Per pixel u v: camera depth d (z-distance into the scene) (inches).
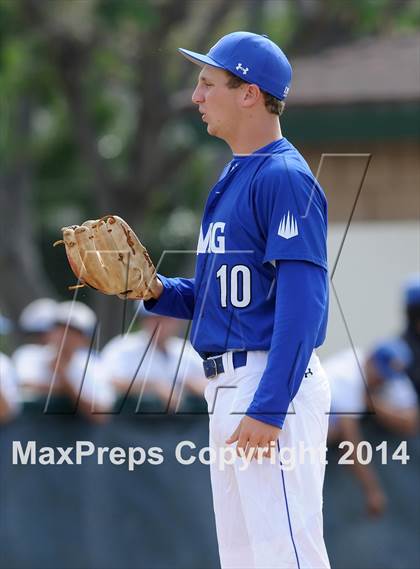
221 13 1857.8
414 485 815.1
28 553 822.5
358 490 816.3
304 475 482.9
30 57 1843.0
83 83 1905.8
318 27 1537.9
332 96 963.3
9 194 2121.1
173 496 819.4
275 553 479.8
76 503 820.6
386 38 1214.3
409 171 983.6
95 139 1963.6
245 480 481.7
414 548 813.2
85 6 1822.1
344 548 818.8
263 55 497.0
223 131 504.1
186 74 1868.8
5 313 2097.7
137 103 1966.0
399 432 813.2
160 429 815.7
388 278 989.2
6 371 815.7
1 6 1781.5
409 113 957.8
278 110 502.3
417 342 848.9
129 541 821.9
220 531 502.3
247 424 465.1
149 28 1704.0
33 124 2169.0
